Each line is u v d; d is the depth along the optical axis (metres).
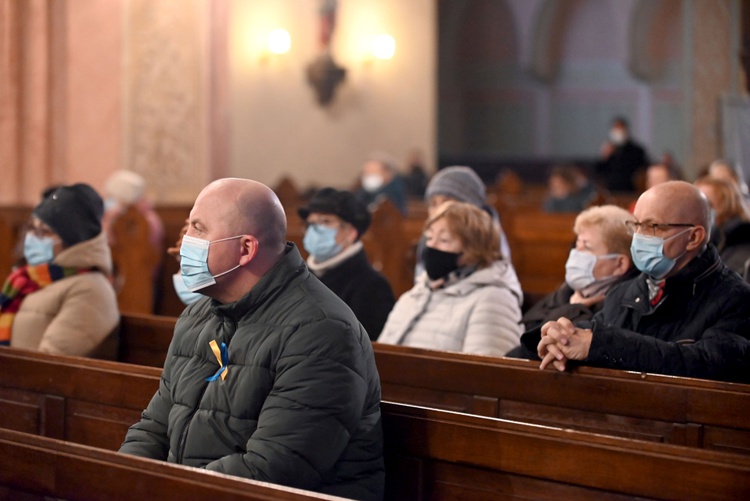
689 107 13.95
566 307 3.54
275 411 2.38
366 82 14.45
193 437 2.51
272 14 13.55
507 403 3.09
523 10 19.36
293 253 2.59
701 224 3.08
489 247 3.82
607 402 2.88
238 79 13.13
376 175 8.79
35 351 3.43
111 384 3.21
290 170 13.87
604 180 11.48
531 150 19.75
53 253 3.95
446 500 2.57
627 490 2.28
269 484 2.01
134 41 9.61
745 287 3.08
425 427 2.59
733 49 13.30
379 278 4.28
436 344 3.77
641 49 19.02
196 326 2.69
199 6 10.27
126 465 2.21
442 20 19.58
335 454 2.37
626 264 3.55
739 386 2.69
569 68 19.53
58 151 8.88
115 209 7.25
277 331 2.46
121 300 7.15
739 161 12.82
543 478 2.41
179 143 10.12
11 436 2.42
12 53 8.58
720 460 2.18
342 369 2.40
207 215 2.57
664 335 3.10
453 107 19.86
